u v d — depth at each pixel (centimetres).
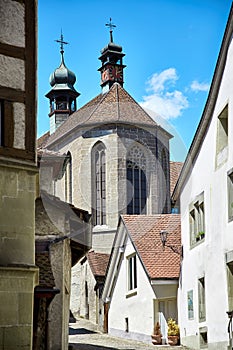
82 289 2891
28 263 938
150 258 2255
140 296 2302
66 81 4884
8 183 936
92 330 2595
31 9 988
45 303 1232
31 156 956
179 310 2167
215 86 1731
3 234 923
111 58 2891
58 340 1329
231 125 1639
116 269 2473
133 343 2172
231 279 1664
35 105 971
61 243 1359
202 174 1884
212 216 1800
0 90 945
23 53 970
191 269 2027
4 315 902
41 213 1292
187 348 2009
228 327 1630
